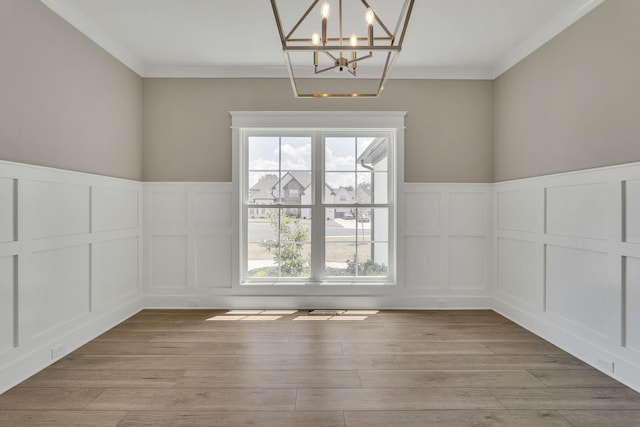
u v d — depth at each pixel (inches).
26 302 110.5
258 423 87.7
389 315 174.1
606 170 113.8
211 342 139.5
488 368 117.8
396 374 113.3
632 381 105.1
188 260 184.1
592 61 120.8
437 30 146.1
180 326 157.8
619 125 110.7
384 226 189.8
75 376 111.8
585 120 124.0
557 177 136.0
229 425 86.9
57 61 124.5
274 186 189.5
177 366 118.7
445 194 185.5
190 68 182.4
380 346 135.9
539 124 148.5
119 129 162.7
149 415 91.0
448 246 185.9
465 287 186.2
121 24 141.6
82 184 136.5
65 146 128.7
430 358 125.3
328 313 176.9
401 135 184.1
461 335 147.7
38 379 109.8
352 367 118.2
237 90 183.9
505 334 149.2
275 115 182.9
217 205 184.5
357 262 189.5
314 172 188.4
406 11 71.6
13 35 106.9
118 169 162.1
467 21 139.2
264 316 172.1
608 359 113.3
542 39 145.1
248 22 139.9
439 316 172.7
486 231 185.6
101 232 148.5
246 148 189.3
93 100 144.3
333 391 102.8
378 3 125.5
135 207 176.2
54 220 122.2
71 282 131.3
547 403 97.0
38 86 116.4
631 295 106.6
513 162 167.0
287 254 189.5
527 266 155.9
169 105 183.3
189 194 183.8
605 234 114.7
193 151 184.1
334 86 185.0
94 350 131.6
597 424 87.8
